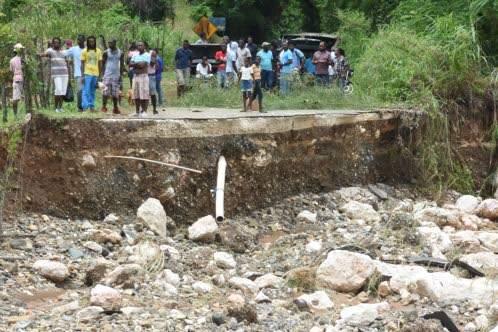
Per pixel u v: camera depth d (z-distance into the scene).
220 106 23.02
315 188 19.42
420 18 26.05
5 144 15.20
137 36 34.28
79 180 15.87
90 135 16.09
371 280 12.48
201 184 17.03
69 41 23.17
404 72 22.84
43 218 15.13
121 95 21.95
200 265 13.81
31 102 16.86
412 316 10.84
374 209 19.08
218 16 45.28
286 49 25.42
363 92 23.38
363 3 32.47
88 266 13.24
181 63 25.03
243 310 10.79
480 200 20.59
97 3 37.81
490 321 10.84
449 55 23.09
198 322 10.60
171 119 16.91
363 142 20.78
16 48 17.34
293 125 18.91
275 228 17.25
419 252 14.52
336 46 29.80
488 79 23.22
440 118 21.94
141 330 10.16
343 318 10.94
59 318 10.62
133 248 13.98
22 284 12.17
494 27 25.33
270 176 18.41
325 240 15.41
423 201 20.83
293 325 10.76
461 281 12.44
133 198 16.22
